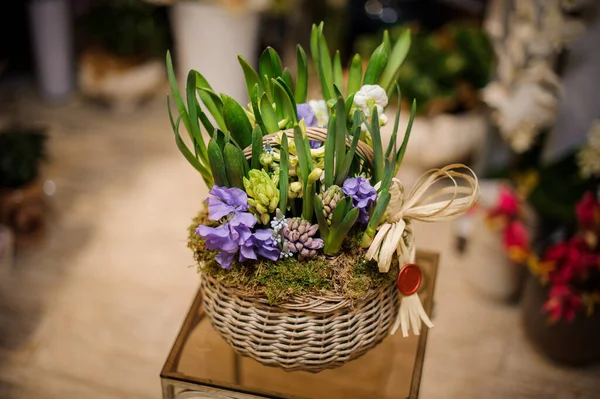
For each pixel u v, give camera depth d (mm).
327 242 1057
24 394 1773
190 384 1175
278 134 1016
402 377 1203
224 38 2619
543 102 2006
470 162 2564
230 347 1234
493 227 1956
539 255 2037
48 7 2924
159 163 2758
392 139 1017
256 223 1062
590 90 2016
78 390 1794
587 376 1865
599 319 1746
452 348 1937
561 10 1914
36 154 2230
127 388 1809
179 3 2584
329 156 1003
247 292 1026
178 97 1095
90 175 2662
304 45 2988
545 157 2211
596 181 1922
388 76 1201
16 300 2066
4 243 2145
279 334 1048
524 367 1886
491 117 2312
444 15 3137
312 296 1020
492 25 2236
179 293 2123
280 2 2578
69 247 2287
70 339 1945
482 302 2094
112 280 2160
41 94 3172
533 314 1879
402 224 1051
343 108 953
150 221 2432
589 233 1713
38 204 2244
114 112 3088
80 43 3332
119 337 1961
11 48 3305
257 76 1127
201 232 983
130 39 2910
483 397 1801
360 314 1064
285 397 1146
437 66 2391
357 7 3143
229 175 1014
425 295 1336
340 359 1096
